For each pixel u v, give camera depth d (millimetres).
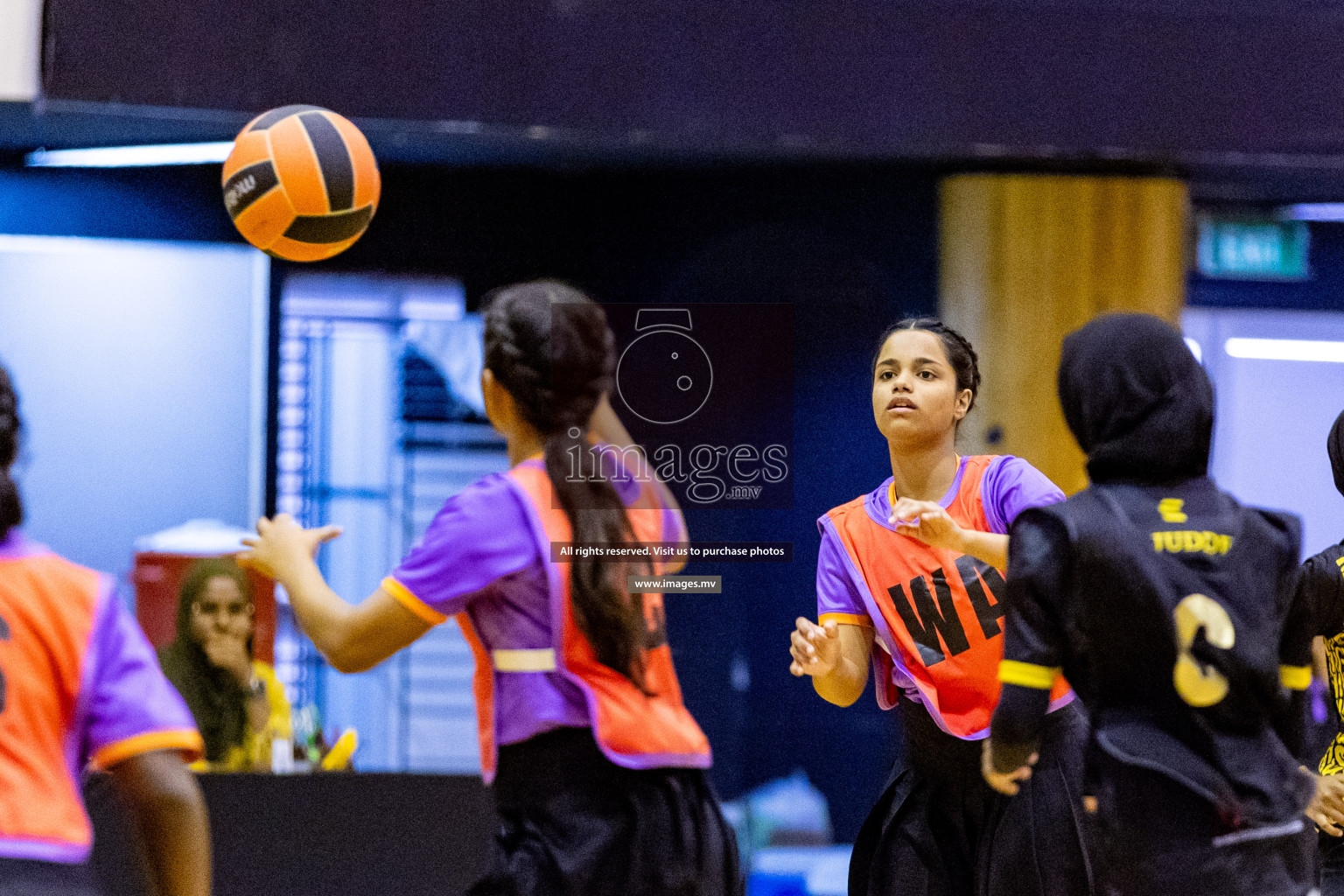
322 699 24859
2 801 6461
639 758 9117
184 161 23422
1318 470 25719
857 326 24219
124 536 24234
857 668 11781
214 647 17406
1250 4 22000
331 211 13805
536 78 20984
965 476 11836
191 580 17516
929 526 10469
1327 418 25703
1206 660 8477
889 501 11961
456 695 25594
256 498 24672
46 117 20625
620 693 9234
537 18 20953
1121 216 23062
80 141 22031
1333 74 22219
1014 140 21828
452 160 23469
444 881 14352
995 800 11156
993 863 11055
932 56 21625
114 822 11336
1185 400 8906
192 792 7000
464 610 9516
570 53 21016
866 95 21500
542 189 24312
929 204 24125
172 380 24359
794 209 24312
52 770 6664
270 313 24484
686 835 9203
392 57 20609
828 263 24281
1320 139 22203
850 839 23656
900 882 11523
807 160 23266
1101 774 8617
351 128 14094
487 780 9539
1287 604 8883
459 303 25000
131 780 6902
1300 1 22047
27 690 6656
